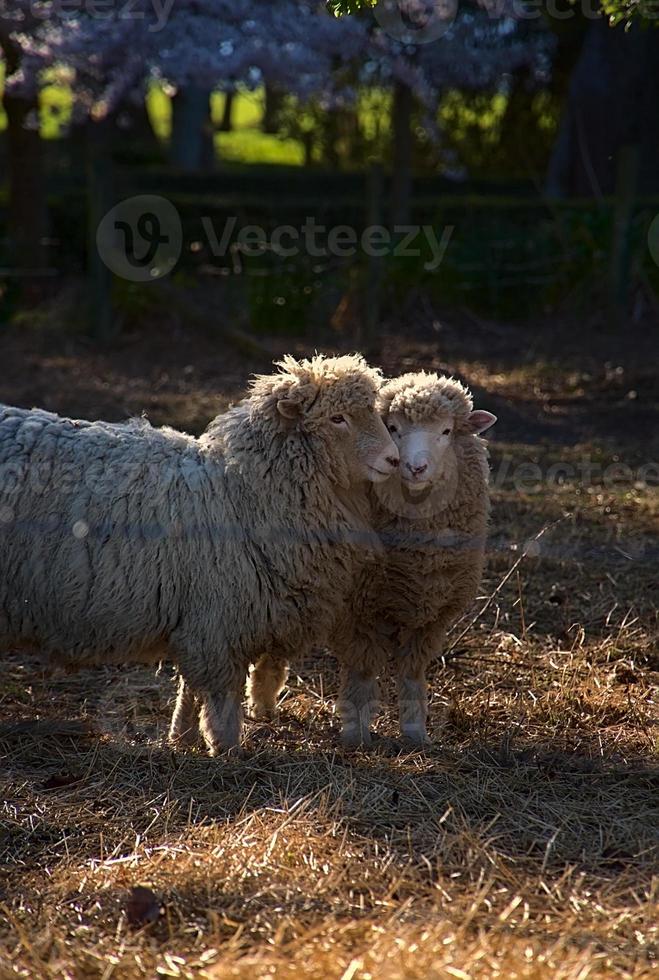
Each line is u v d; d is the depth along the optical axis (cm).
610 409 1622
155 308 2078
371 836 601
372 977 456
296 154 4944
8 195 2547
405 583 733
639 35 2827
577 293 2202
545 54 3206
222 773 674
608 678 829
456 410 743
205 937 505
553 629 927
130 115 4162
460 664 860
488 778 679
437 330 2120
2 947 498
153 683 844
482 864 569
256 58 2442
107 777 678
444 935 493
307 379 705
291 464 699
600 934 504
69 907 537
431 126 3406
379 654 752
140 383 1720
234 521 689
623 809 646
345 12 838
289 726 776
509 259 2216
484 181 3500
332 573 707
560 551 1053
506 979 459
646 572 1026
